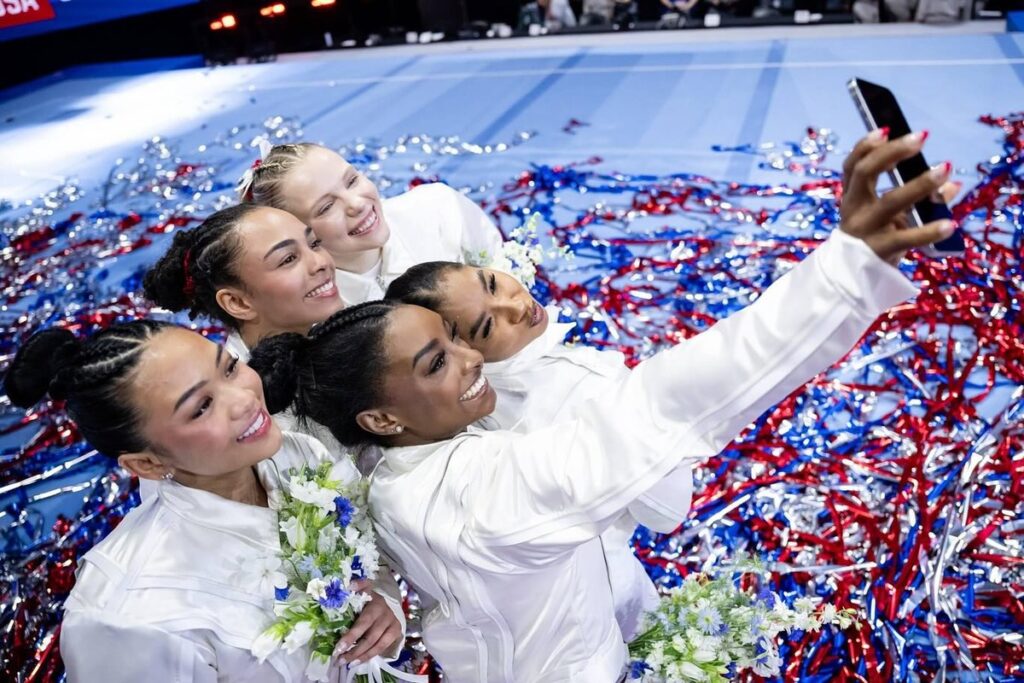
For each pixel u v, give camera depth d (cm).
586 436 120
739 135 508
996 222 367
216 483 142
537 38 772
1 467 325
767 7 714
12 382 134
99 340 128
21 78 911
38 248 497
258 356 144
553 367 165
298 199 205
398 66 761
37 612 258
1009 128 458
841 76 574
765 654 172
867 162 97
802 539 242
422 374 135
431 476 137
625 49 712
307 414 146
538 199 454
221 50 848
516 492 124
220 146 623
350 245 212
